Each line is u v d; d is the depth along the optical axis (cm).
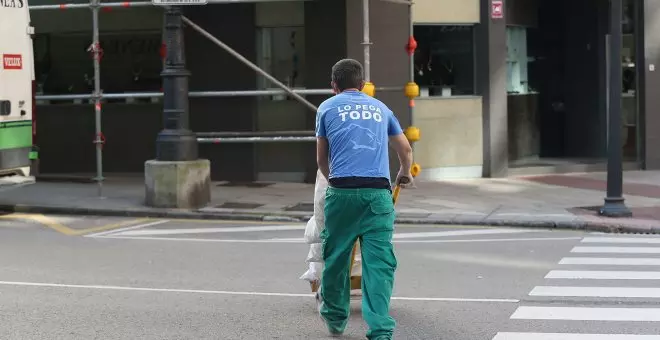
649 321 793
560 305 862
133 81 2019
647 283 967
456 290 938
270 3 1888
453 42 2014
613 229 1399
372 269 679
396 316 820
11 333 759
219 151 1953
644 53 2133
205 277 1011
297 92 1636
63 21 2027
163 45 1734
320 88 1869
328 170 718
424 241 1293
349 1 1833
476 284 970
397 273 1037
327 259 713
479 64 2016
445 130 1988
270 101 1925
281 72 1923
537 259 1132
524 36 2162
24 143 1512
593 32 2219
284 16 1889
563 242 1283
